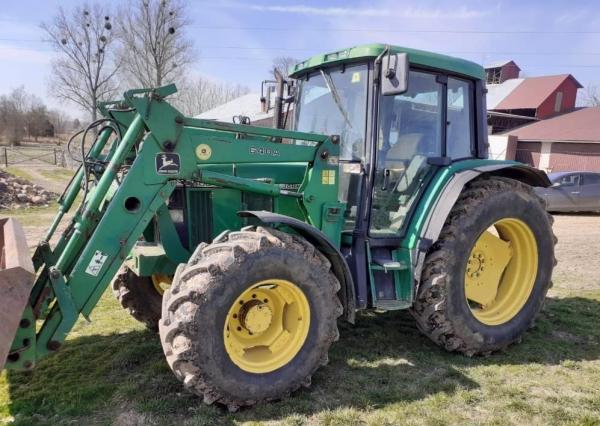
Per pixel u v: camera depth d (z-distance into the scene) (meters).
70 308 2.84
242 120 4.59
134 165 2.99
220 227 3.66
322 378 3.45
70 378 3.38
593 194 12.91
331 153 3.61
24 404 3.03
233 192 3.66
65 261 2.98
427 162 3.96
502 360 3.83
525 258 4.21
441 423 2.92
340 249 3.78
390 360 3.77
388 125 3.78
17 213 10.95
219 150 3.24
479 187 3.89
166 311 2.84
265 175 3.74
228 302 2.86
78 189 3.63
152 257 3.45
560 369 3.66
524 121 29.59
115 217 2.96
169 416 2.93
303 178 3.84
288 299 3.21
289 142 4.23
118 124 3.54
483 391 3.32
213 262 2.85
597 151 22.41
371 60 3.70
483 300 4.13
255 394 2.98
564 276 6.47
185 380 2.82
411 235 3.77
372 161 3.68
